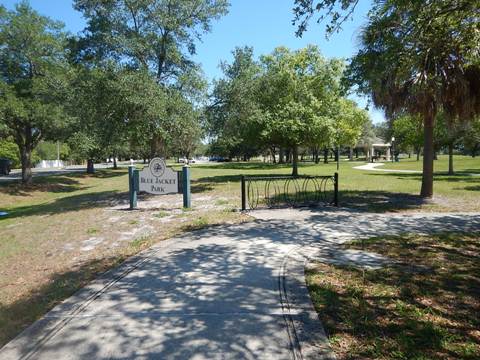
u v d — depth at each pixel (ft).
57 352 10.27
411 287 14.62
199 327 11.46
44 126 80.38
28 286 16.79
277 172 95.96
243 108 53.26
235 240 22.34
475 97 33.99
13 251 23.81
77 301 13.69
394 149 195.83
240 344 10.42
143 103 40.63
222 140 57.62
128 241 23.63
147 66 47.67
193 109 46.80
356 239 22.36
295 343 10.42
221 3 50.29
